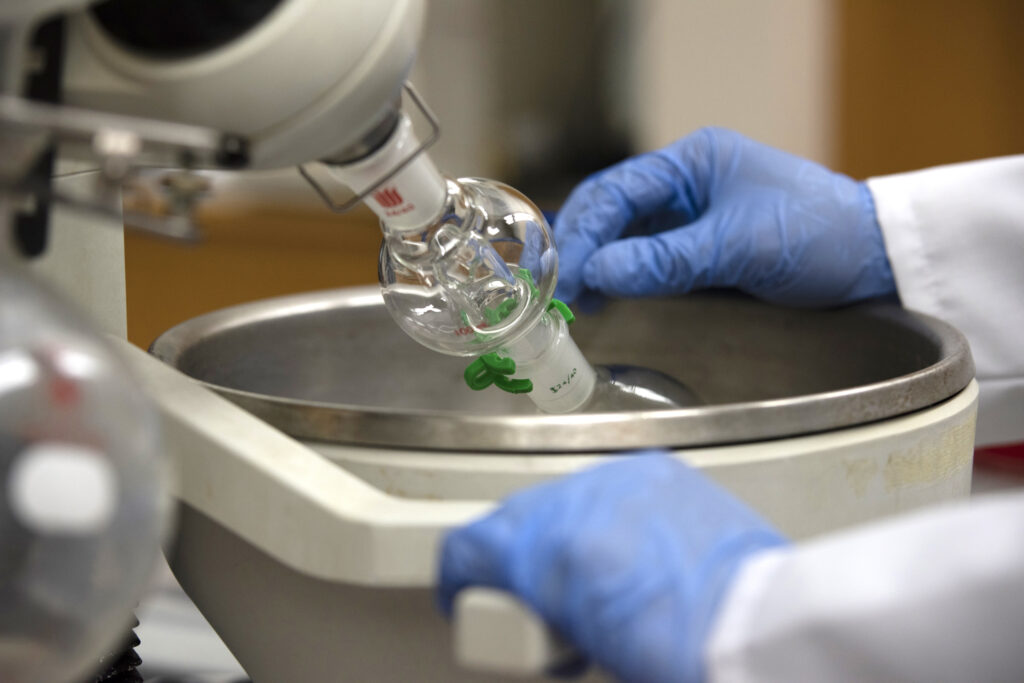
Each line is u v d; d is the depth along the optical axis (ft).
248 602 1.44
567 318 1.77
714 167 2.47
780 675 0.85
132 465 0.80
